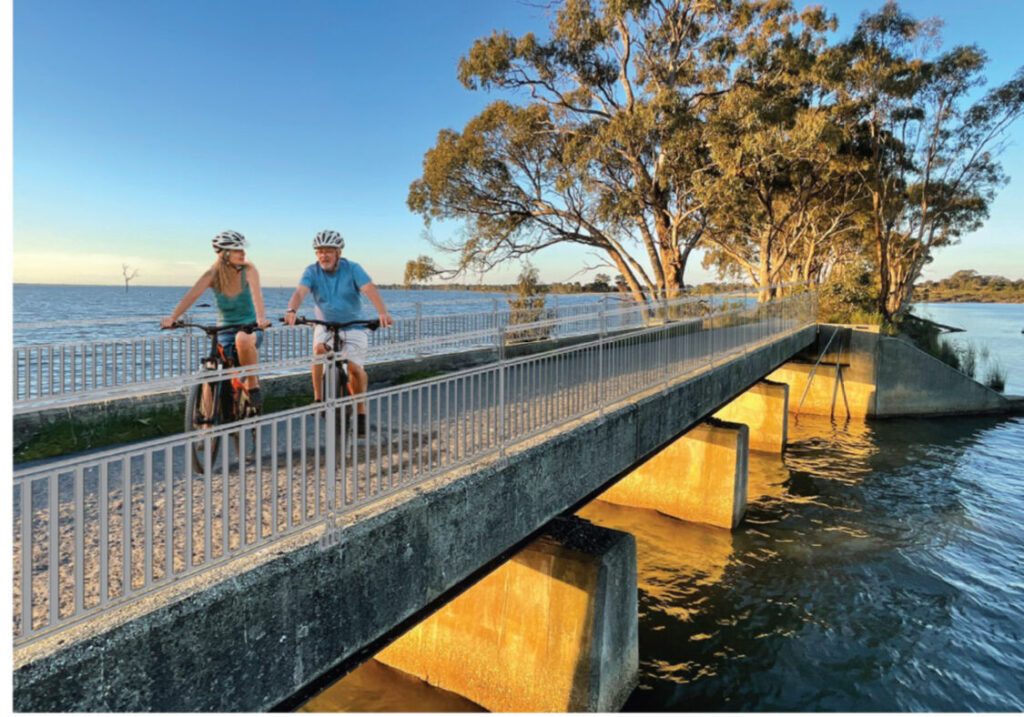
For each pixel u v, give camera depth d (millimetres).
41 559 3252
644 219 26250
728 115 22281
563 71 26203
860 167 28312
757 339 13977
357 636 3541
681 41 25500
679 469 12172
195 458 4340
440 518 4137
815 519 12391
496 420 4906
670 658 7621
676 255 26578
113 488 4391
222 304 4531
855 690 7113
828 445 18641
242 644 2922
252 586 2953
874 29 27453
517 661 6211
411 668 6852
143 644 2543
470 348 12133
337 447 4977
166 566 2777
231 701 2885
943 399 22375
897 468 16234
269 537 3166
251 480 4512
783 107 22328
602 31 23391
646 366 7887
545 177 27078
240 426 3031
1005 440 19344
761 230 29328
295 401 8062
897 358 22172
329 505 3363
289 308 4590
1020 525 12258
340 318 4828
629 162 25156
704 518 11891
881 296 29016
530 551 6184
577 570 5957
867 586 9602
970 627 8492
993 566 10398
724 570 10047
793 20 24734
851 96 27844
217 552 3270
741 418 18016
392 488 3902
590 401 6457
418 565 3969
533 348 13641
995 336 54406
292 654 3166
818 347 23047
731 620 8555
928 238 31625
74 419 6059
